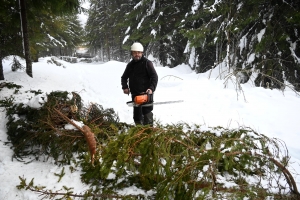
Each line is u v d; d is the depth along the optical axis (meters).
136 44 3.56
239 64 9.28
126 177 2.28
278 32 7.55
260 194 1.74
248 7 8.41
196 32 9.72
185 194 1.72
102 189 2.13
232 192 1.75
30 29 8.09
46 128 2.93
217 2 9.44
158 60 15.70
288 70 7.82
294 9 7.12
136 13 14.62
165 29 14.36
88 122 3.19
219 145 1.88
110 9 25.17
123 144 2.04
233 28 8.36
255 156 1.84
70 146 2.74
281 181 2.18
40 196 2.17
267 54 8.24
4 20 6.79
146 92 3.40
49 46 20.91
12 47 7.37
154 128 2.12
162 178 1.99
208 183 1.74
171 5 13.23
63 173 2.46
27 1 7.18
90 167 2.41
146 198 2.02
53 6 7.16
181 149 2.12
